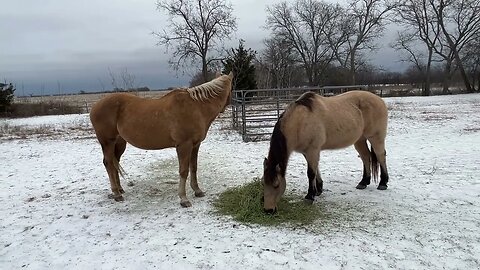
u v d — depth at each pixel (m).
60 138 14.10
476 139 9.97
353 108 5.38
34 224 4.91
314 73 46.00
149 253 3.92
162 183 6.70
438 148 8.96
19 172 8.25
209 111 5.54
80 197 6.07
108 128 5.51
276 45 45.38
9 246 4.25
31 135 15.30
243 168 7.57
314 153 5.09
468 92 37.25
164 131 5.29
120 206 5.52
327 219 4.67
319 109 5.04
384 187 5.77
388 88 45.22
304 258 3.69
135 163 8.48
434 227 4.29
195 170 5.79
